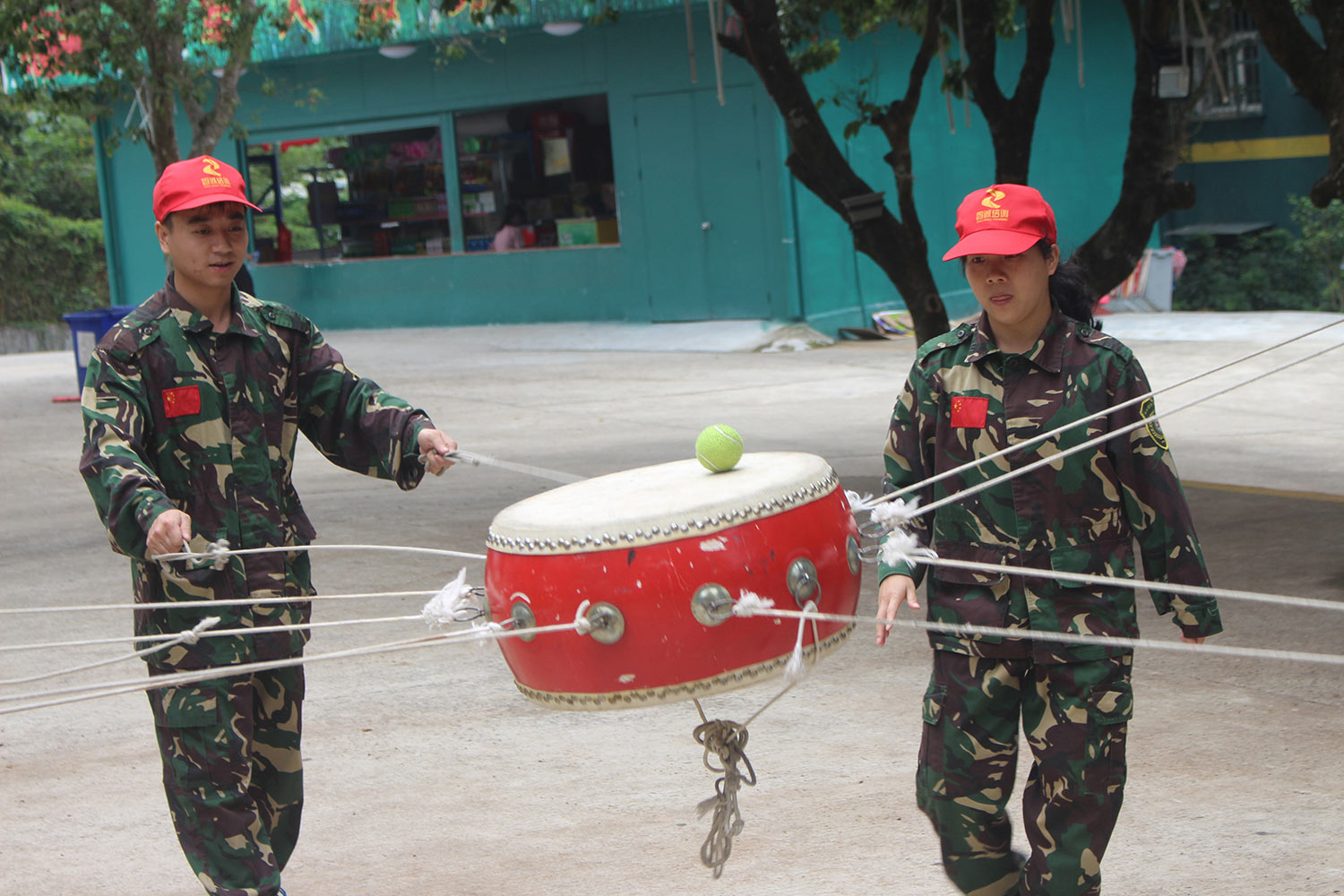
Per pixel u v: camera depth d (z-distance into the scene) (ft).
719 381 52.85
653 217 67.15
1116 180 74.02
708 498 8.79
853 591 9.31
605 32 66.49
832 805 14.30
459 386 53.26
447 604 9.75
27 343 102.73
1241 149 78.38
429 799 15.03
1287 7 24.75
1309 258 74.28
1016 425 9.96
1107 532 9.93
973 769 10.30
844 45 63.98
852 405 45.85
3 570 26.12
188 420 10.93
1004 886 10.71
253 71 74.54
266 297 77.51
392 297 74.74
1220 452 37.52
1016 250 9.50
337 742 16.96
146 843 14.15
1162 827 13.42
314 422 11.98
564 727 17.21
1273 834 13.12
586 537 8.59
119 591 24.25
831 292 66.23
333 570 25.05
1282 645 19.22
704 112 64.90
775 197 63.67
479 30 66.59
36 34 46.68
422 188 73.72
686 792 14.89
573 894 12.55
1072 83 73.72
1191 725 16.25
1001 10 35.42
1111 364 9.84
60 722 17.95
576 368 57.67
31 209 108.68
